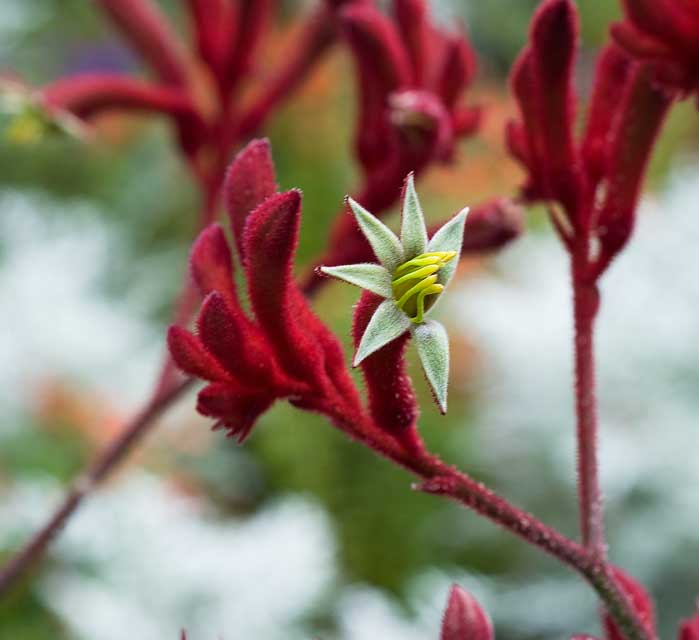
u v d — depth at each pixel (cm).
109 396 72
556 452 68
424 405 69
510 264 79
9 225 80
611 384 70
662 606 63
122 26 51
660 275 74
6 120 94
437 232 36
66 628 59
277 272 38
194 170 51
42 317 74
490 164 89
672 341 71
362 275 36
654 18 40
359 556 67
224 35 51
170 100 50
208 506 71
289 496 68
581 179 41
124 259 83
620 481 66
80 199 92
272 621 61
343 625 60
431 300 36
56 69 98
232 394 38
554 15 41
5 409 70
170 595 61
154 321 81
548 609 62
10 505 63
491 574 67
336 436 69
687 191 79
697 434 67
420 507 68
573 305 41
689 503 65
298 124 86
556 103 41
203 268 38
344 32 47
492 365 73
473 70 48
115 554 62
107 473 47
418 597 62
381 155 47
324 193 83
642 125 41
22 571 47
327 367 39
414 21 47
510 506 39
